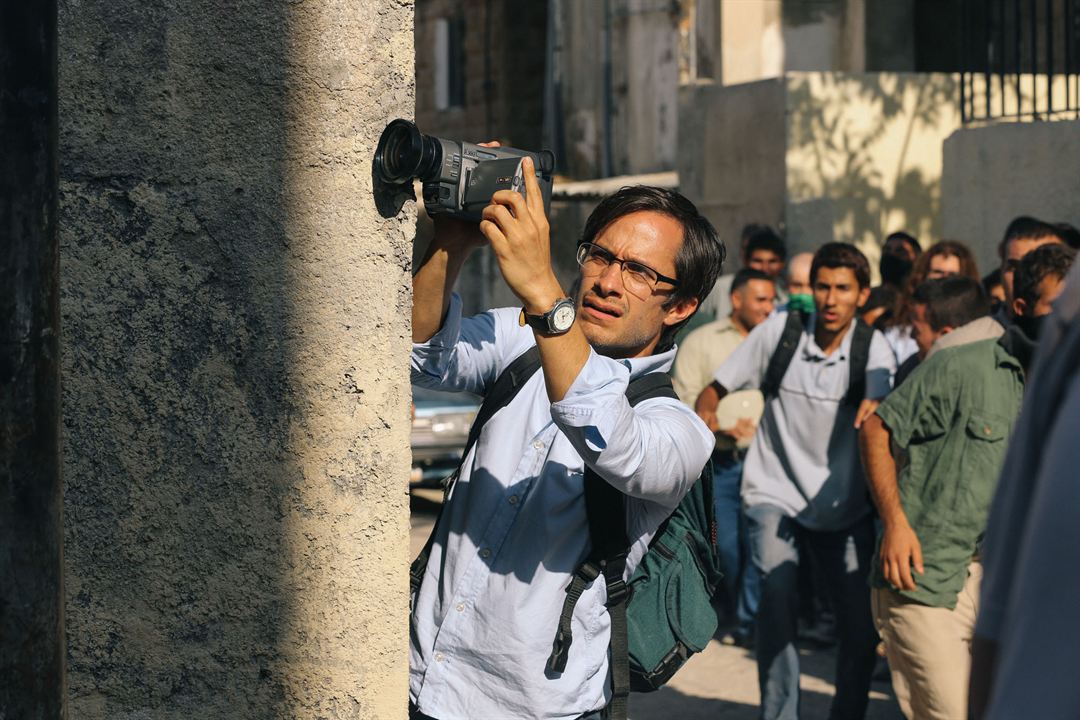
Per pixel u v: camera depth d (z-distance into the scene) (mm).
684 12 14703
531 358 2490
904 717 5566
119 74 1911
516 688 2320
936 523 4070
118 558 1955
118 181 1919
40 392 1442
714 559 2467
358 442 1981
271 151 1938
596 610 2346
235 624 1975
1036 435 1033
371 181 1961
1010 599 972
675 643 2385
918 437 4148
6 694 1442
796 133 10602
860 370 5098
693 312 2523
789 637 5066
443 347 2424
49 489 1459
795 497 5113
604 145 16938
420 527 9656
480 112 21562
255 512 1967
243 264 1944
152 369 1943
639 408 2375
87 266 1922
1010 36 11469
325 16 1927
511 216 2074
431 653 2395
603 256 2461
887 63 12844
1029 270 4156
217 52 1922
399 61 1965
